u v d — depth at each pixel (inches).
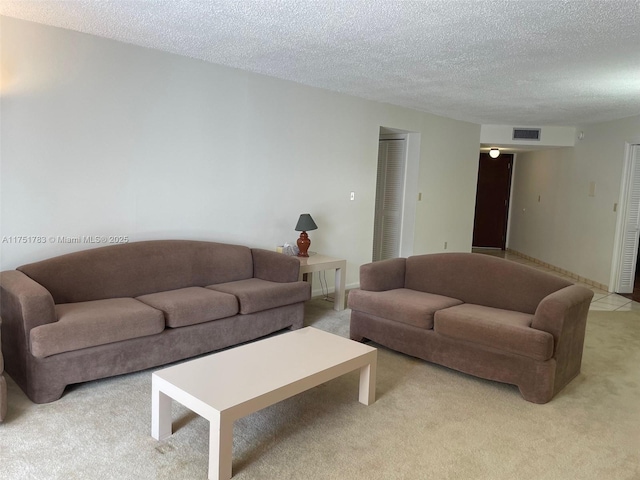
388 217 289.1
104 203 151.3
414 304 144.4
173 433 100.6
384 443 100.2
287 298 161.2
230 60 168.1
